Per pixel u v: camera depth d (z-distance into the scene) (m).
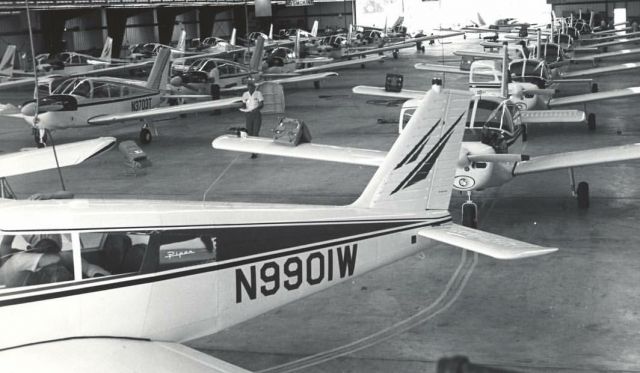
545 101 19.70
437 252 10.18
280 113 24.23
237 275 6.39
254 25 68.62
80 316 5.86
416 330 7.79
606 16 62.03
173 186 14.68
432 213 7.42
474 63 23.80
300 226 6.65
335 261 6.86
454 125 7.39
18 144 20.33
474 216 10.98
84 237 5.89
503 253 6.41
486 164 10.61
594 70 25.00
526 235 10.78
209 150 18.55
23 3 39.16
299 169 15.84
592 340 7.39
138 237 6.01
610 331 7.57
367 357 7.24
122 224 5.98
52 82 20.28
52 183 15.30
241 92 30.19
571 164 11.02
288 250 6.61
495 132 11.75
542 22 74.88
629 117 21.17
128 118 19.28
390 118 22.69
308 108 25.80
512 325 7.80
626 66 24.66
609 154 11.12
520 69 22.50
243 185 14.55
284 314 8.32
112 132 21.97
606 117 21.30
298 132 12.69
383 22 74.31
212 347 7.55
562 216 11.66
